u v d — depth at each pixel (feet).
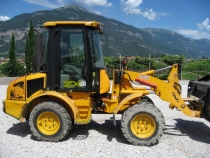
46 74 18.26
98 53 19.17
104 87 18.63
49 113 17.22
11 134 18.99
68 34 17.93
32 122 17.28
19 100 18.20
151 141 16.63
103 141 17.58
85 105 17.98
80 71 18.11
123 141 17.63
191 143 17.48
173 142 17.65
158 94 18.24
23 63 100.37
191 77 64.23
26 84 18.13
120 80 18.26
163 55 71.26
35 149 16.03
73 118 18.21
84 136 18.58
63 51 18.08
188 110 18.01
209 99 17.42
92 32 18.52
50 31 17.95
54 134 17.17
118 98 18.43
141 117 16.92
